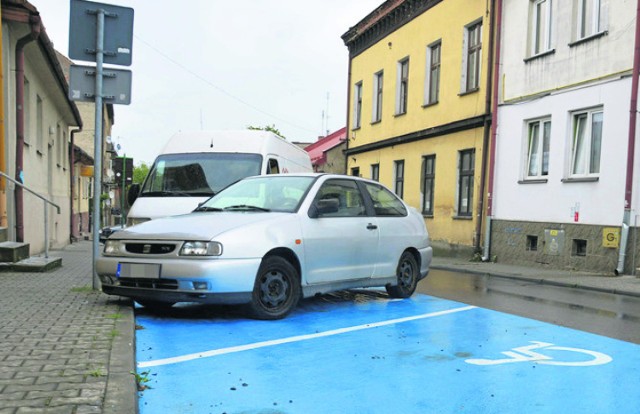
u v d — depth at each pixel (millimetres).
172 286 5828
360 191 7672
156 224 6434
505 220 15672
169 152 10727
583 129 13453
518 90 15391
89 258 13391
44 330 5109
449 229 18531
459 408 3742
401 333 5902
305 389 4062
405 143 21875
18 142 12094
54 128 18312
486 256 16125
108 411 3205
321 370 4523
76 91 7227
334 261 6898
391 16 23109
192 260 5746
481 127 16969
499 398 3943
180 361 4688
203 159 10430
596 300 8828
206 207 7188
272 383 4176
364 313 7020
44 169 16016
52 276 8992
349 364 4703
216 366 4562
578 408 3773
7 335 4898
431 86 20453
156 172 10398
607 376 4488
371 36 25281
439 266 14828
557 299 8859
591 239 12828
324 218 6887
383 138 23828
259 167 10266
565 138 13703
